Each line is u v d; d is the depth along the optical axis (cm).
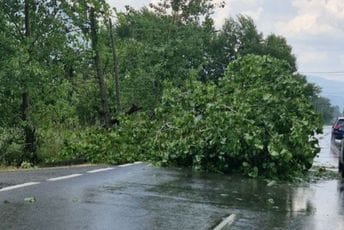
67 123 2505
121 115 1794
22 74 1773
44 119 2075
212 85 1591
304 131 1434
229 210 902
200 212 871
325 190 1244
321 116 1534
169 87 1708
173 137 1565
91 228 726
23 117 1962
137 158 1652
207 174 1392
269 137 1405
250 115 1409
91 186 1072
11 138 1898
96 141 1714
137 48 3509
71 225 736
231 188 1167
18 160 1859
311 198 1099
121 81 3422
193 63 3591
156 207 892
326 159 2298
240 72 1596
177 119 1541
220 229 757
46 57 1939
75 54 2042
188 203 946
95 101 3083
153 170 1410
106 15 2167
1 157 1805
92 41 2247
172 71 3328
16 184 1051
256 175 1378
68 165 1617
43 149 1991
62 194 962
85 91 2938
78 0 1981
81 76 2741
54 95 1977
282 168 1427
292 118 1445
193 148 1477
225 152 1402
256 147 1345
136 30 3666
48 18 1945
